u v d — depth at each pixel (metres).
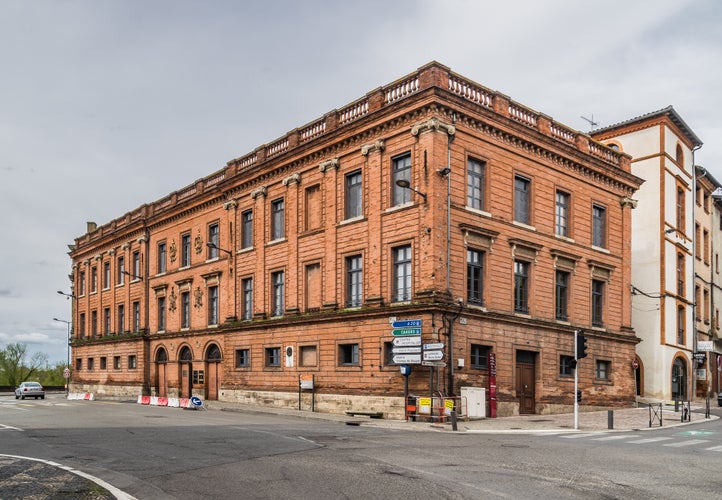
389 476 10.74
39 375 92.88
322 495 9.31
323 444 15.20
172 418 23.56
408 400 24.03
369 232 27.38
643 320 39.03
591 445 16.06
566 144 30.78
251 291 35.00
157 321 44.59
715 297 49.75
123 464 12.11
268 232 33.69
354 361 27.75
